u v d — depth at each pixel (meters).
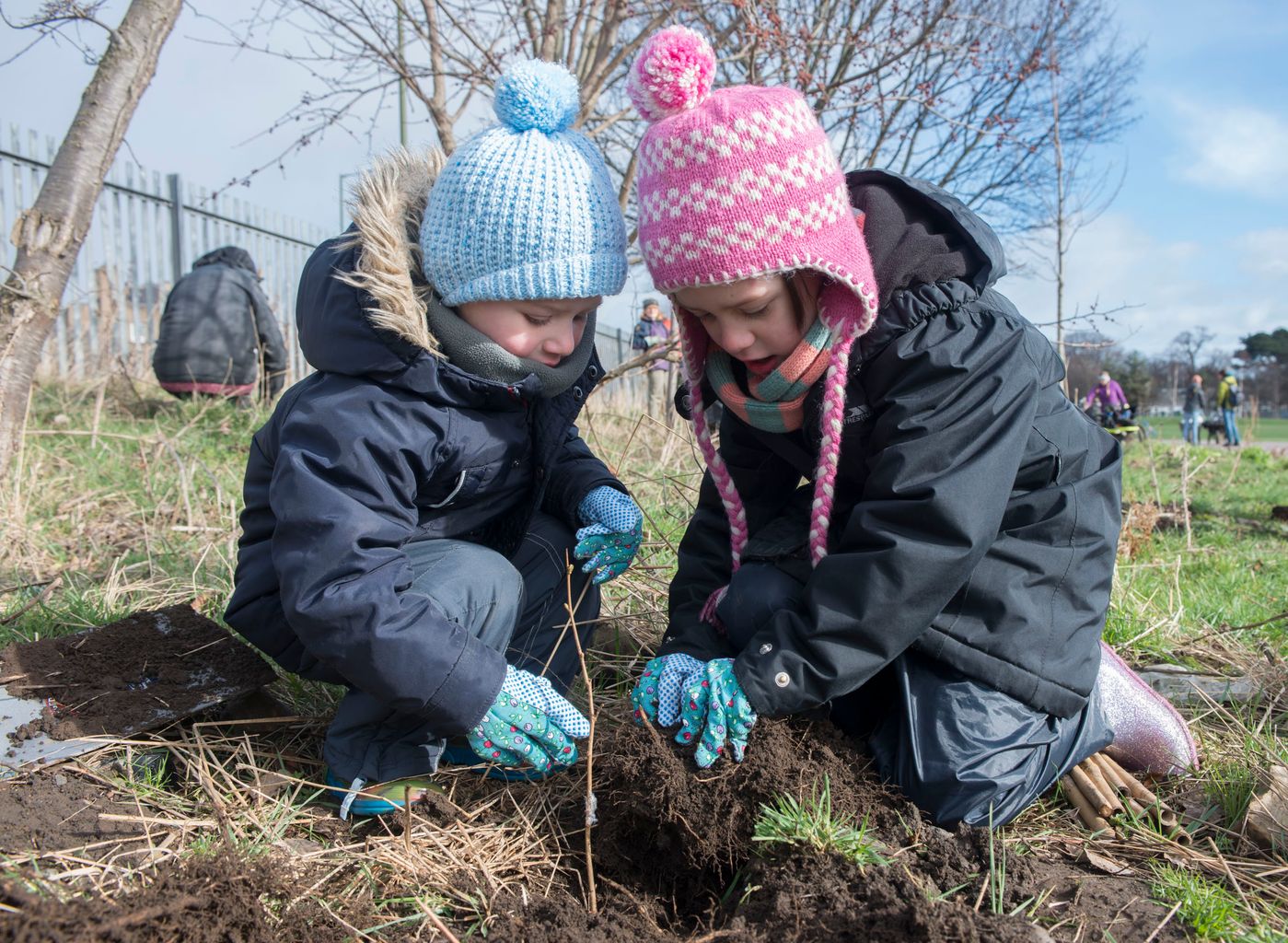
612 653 2.67
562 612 2.29
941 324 1.90
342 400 1.85
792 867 1.63
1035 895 1.66
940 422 1.84
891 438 1.89
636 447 4.93
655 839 1.83
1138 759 2.14
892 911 1.48
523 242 1.80
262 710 2.24
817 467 2.04
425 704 1.75
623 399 7.21
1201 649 2.98
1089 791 1.98
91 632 2.29
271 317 7.62
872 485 1.88
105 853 1.66
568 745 1.88
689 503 3.84
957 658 1.89
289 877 1.58
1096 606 2.00
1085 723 1.99
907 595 1.78
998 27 5.34
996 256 1.98
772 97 1.78
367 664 1.72
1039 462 1.96
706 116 1.73
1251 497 7.93
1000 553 1.92
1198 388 21.75
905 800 1.85
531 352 1.93
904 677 1.94
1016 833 1.92
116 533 3.76
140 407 7.01
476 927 1.60
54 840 1.66
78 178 3.48
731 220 1.73
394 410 1.86
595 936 1.57
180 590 3.04
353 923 1.56
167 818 1.79
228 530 3.65
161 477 4.42
